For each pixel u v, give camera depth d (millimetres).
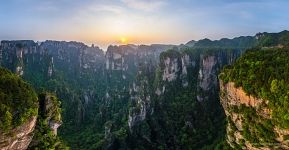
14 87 62812
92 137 179000
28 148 67625
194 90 179875
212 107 166875
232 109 93125
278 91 75938
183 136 156750
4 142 58094
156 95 186125
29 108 62844
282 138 76062
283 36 149125
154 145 157250
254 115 83438
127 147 155125
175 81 188125
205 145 146750
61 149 76312
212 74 175625
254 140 84375
